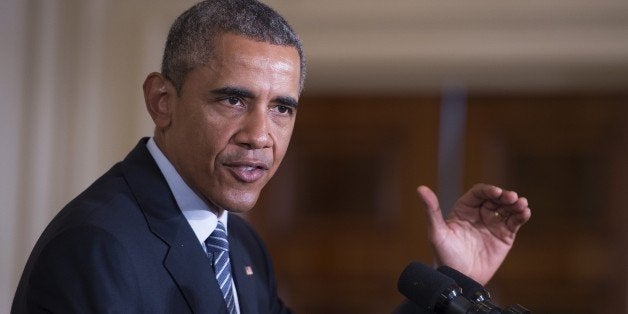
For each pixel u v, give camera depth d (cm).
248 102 465
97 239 437
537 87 1319
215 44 463
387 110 1377
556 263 1323
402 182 1366
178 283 473
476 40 1172
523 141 1346
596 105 1329
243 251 589
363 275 1366
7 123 1092
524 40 1163
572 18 1147
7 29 1080
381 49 1188
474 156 1352
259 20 469
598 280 1314
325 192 1386
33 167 1137
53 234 448
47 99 1156
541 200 1337
